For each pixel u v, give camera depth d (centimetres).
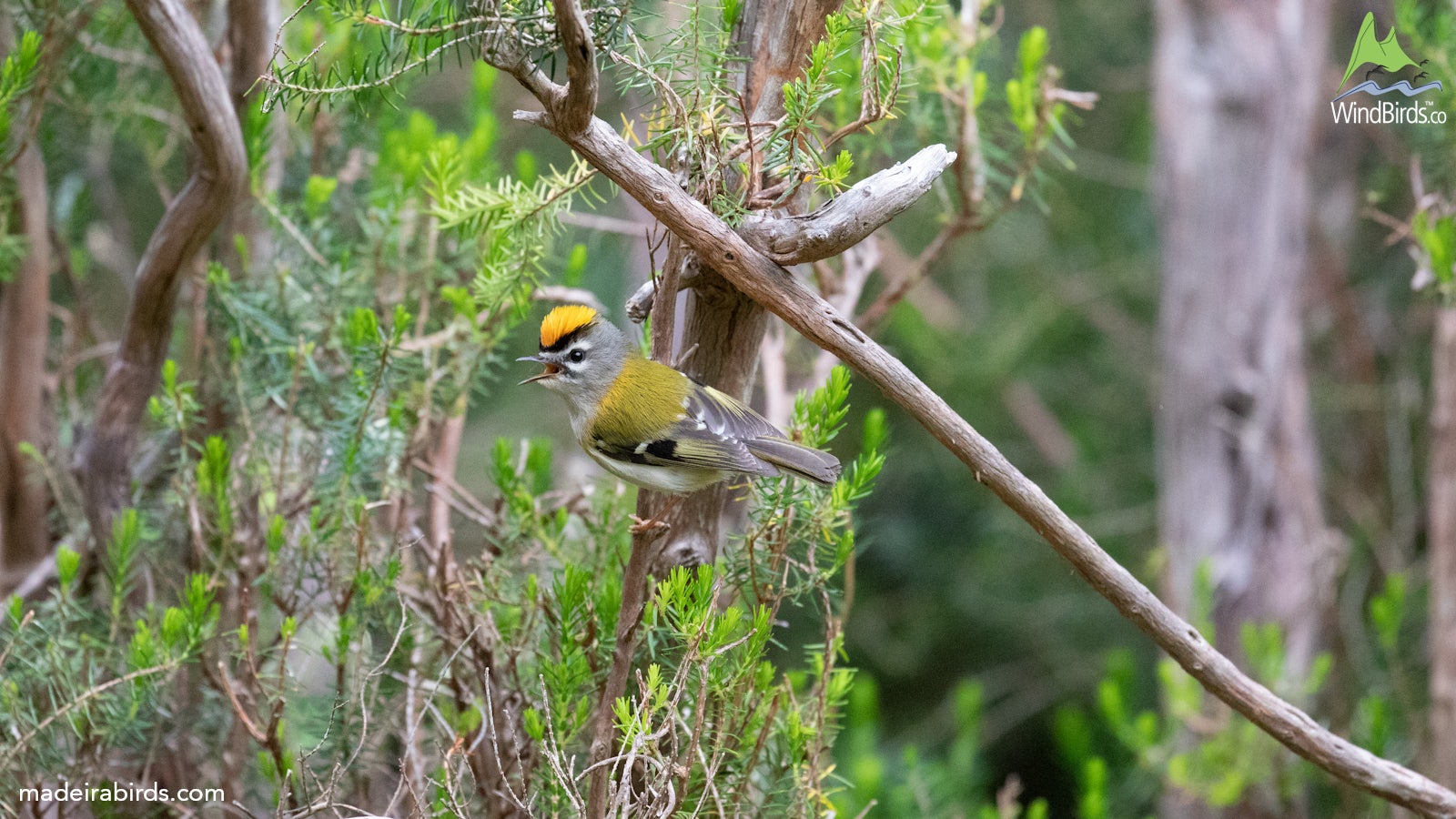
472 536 1114
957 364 1830
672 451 682
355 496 784
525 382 763
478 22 542
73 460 859
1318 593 1375
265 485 814
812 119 711
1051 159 1521
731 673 640
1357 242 1778
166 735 779
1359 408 1647
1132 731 1116
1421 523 1606
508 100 1584
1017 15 1847
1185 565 1438
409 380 834
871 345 588
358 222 967
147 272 796
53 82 832
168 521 859
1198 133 1429
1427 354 1631
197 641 691
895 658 1864
